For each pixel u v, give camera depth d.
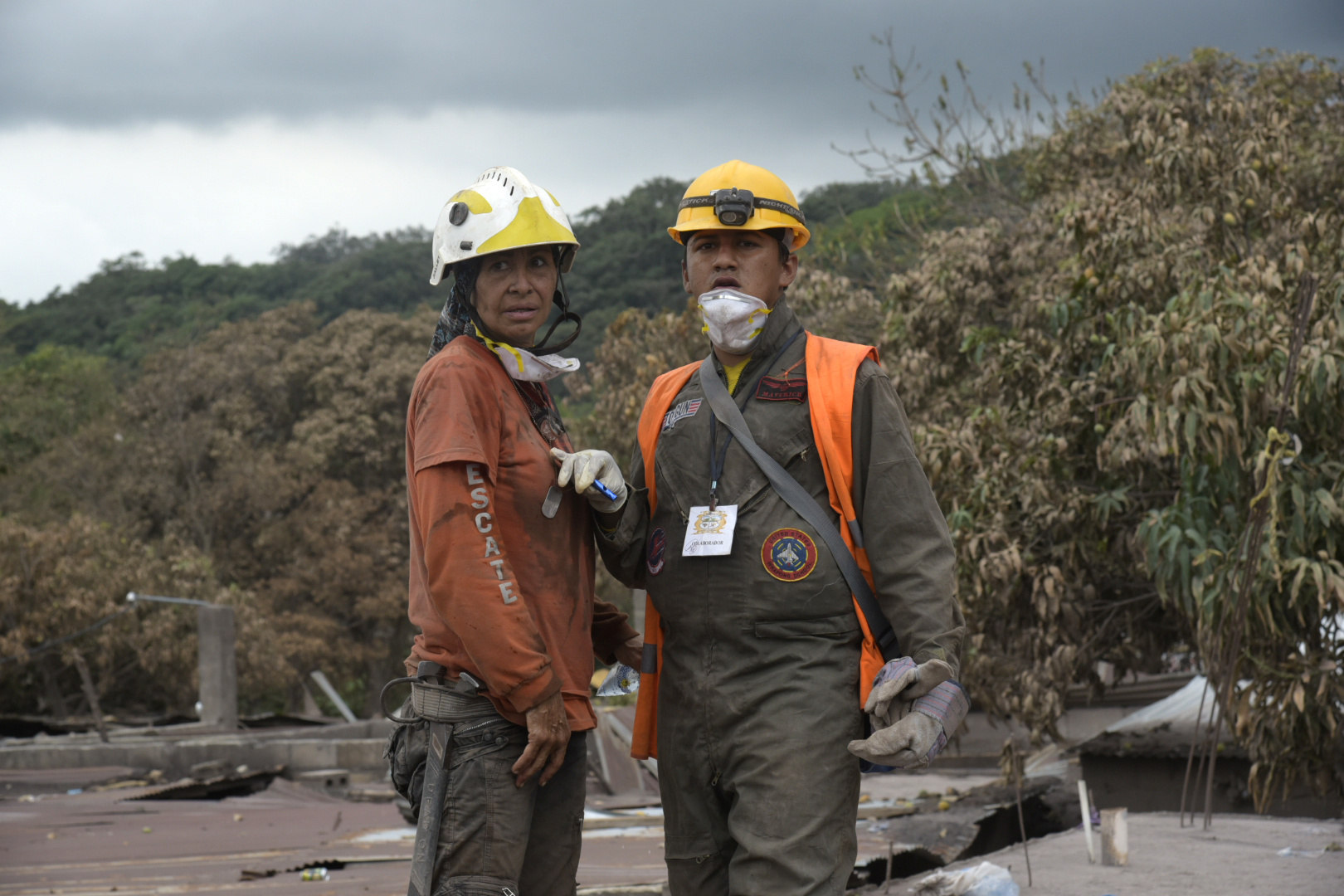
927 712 2.47
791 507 2.73
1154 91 11.77
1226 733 8.04
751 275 2.84
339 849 7.44
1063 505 7.98
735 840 2.73
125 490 37.16
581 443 17.45
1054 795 9.33
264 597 36.00
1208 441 6.10
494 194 2.84
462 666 2.70
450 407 2.67
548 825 2.88
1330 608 6.10
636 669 3.29
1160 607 9.00
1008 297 11.09
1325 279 6.98
